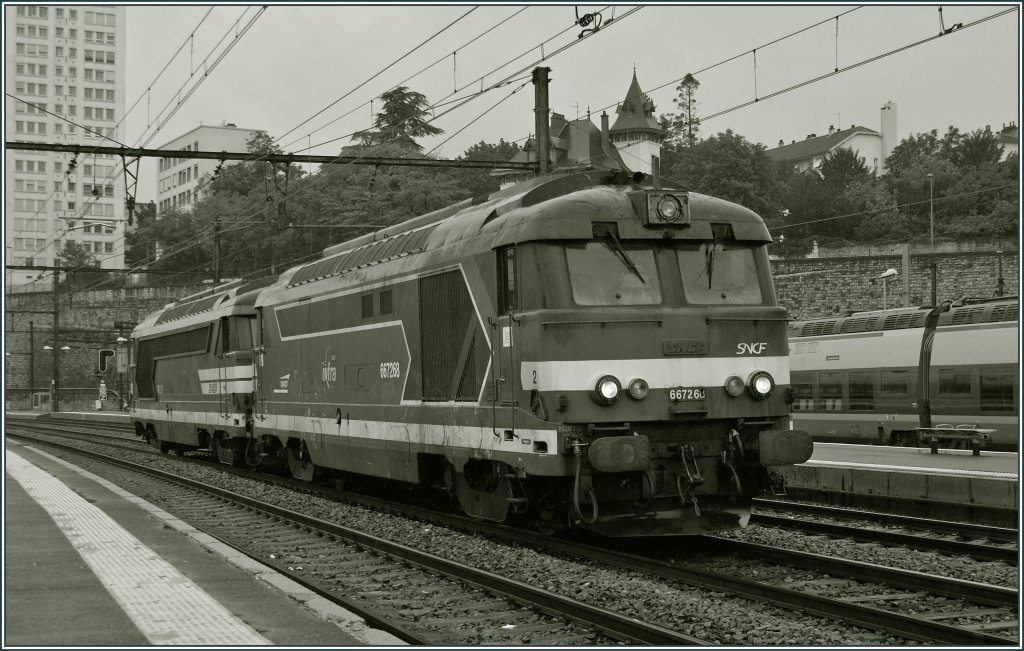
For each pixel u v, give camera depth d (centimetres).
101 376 7462
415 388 1455
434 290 1398
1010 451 2456
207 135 11944
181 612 822
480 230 1294
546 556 1157
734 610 881
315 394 1855
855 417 2978
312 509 1689
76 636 745
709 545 1252
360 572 1123
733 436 1184
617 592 951
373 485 1983
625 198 1208
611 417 1130
